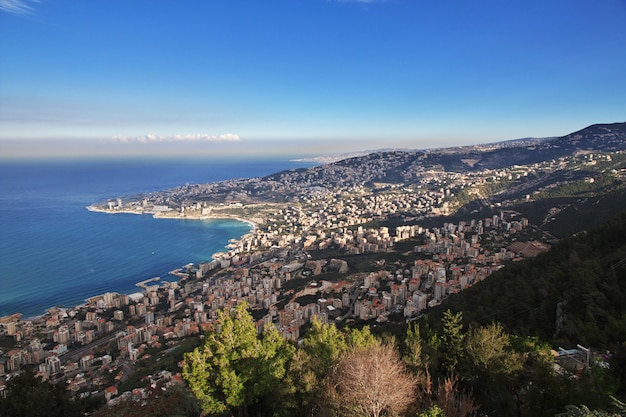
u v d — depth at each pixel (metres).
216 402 16.23
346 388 14.58
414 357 19.08
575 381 14.24
